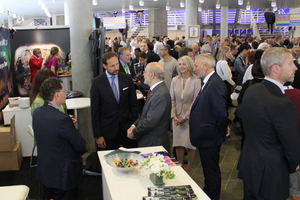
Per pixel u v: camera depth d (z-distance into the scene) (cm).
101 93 314
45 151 228
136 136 264
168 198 165
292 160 181
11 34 534
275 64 187
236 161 408
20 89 618
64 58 635
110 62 305
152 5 1561
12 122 389
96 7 1593
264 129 186
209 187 271
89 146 468
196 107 263
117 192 175
